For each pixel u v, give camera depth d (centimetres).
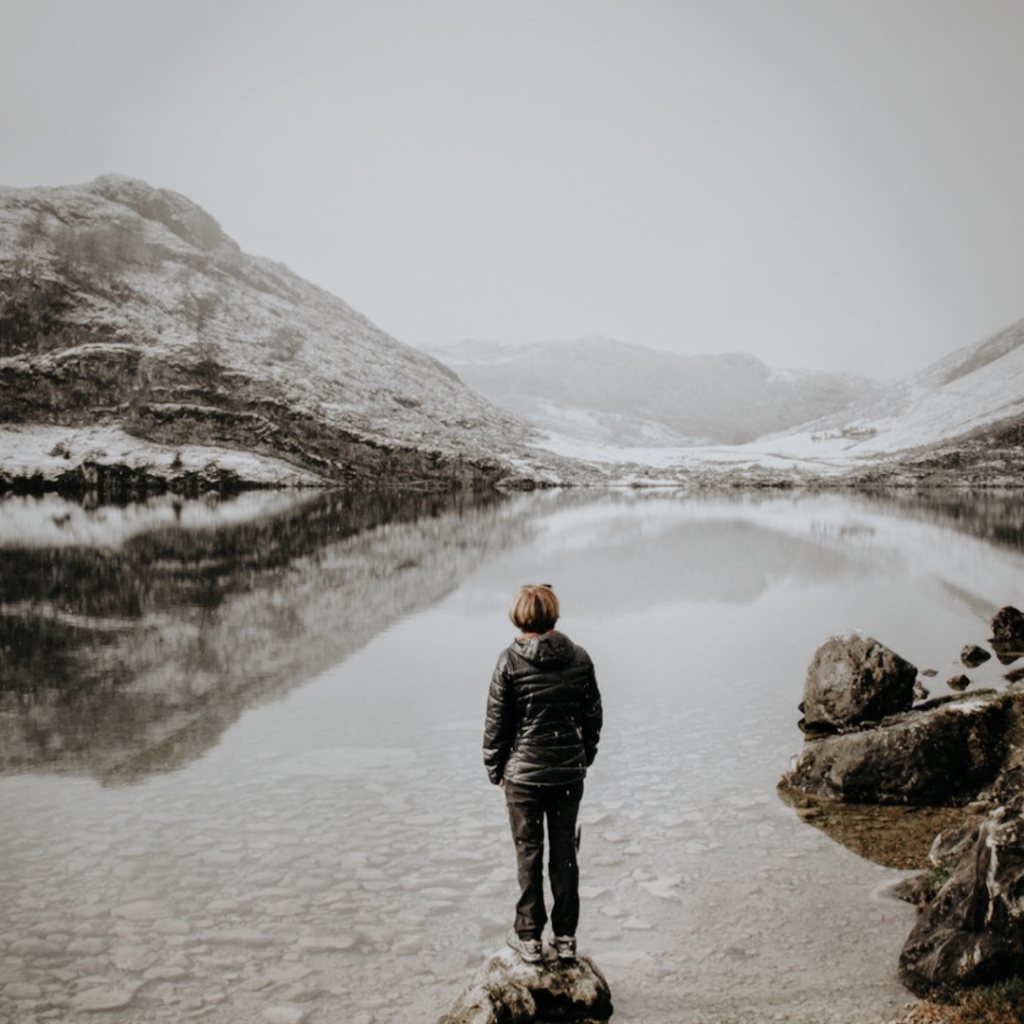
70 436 5875
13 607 1380
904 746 580
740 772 627
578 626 1228
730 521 3159
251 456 6056
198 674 945
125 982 355
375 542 2427
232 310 8431
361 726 747
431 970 367
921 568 1852
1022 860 350
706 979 361
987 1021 314
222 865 470
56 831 517
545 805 378
